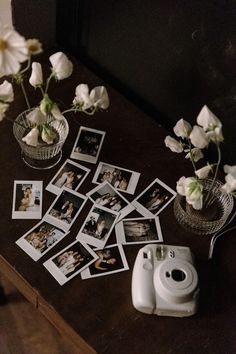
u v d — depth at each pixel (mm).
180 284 1039
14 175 1231
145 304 1039
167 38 1221
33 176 1237
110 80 1482
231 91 1159
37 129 1150
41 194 1211
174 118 1377
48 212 1187
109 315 1064
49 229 1162
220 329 1074
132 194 1243
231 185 1031
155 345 1039
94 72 1510
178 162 1312
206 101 1244
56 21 1472
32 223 1167
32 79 1079
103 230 1175
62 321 1060
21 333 1598
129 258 1142
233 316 1093
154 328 1059
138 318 1067
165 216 1214
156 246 1113
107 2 1295
